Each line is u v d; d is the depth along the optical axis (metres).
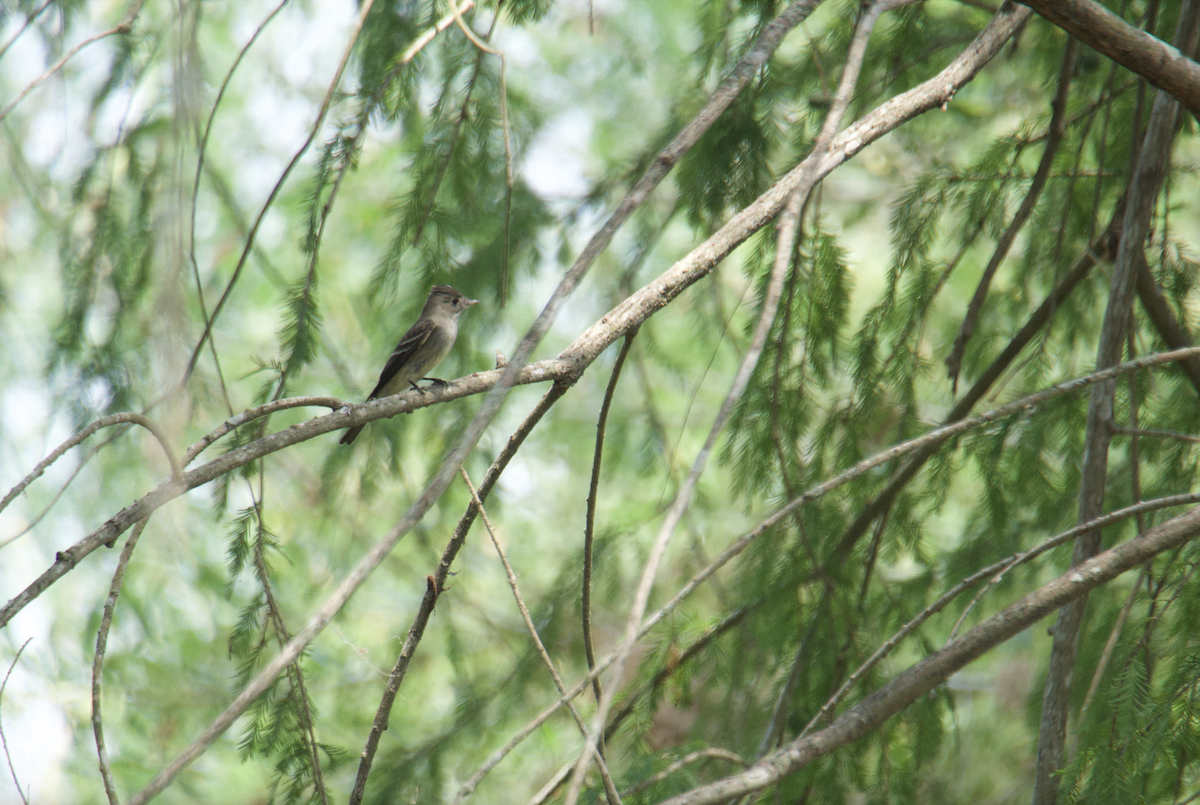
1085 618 8.44
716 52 9.64
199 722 14.05
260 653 7.96
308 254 7.68
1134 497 7.07
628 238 11.66
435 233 9.22
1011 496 9.10
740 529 12.80
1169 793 6.38
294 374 7.84
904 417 9.16
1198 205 11.48
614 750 9.21
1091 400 6.96
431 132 8.68
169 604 14.38
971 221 9.16
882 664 8.90
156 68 9.10
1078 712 7.71
